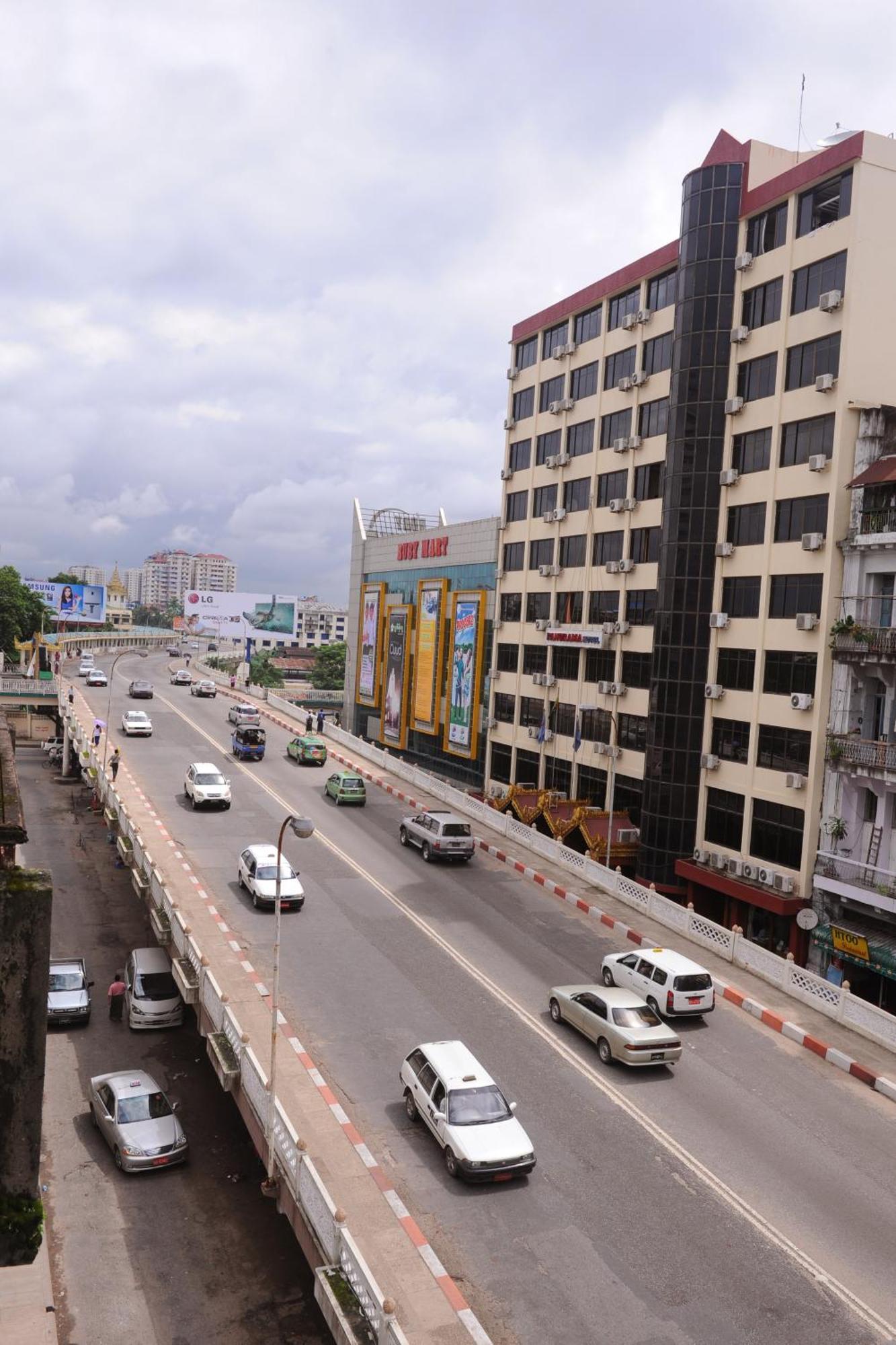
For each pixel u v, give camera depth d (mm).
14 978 7266
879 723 30922
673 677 36906
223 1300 17297
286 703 74688
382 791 48969
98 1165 21328
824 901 30656
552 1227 15383
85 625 166750
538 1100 19344
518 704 50188
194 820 39531
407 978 25031
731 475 35438
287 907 29547
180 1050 27250
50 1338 14938
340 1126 17734
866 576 30453
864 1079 21250
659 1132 18406
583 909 31812
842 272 31484
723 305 36156
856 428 31094
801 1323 13562
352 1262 13648
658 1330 13297
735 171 35906
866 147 30828
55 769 67688
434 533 61344
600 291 44781
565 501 47406
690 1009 23484
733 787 35000
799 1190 16828
